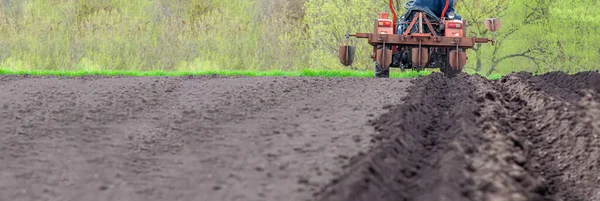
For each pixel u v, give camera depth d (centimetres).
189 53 7019
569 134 1911
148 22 7069
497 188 1216
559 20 8375
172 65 6988
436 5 4012
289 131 1719
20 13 6988
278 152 1485
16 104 2288
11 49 6681
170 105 2258
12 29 6688
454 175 1227
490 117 1886
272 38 7531
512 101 2506
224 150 1545
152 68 6994
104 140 1689
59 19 6900
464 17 7331
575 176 1688
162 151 1565
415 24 3984
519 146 1759
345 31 7000
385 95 2395
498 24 3912
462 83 2833
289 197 1144
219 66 7075
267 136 1675
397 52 4031
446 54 4028
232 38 7275
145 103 2308
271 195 1166
